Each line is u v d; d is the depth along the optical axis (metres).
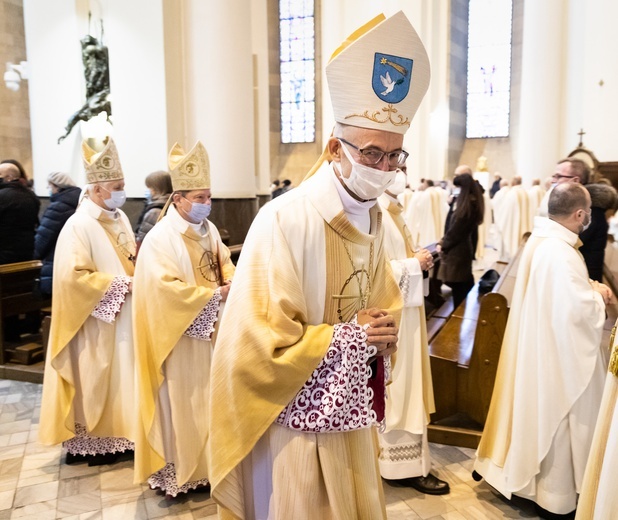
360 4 15.38
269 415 1.38
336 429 1.39
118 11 5.86
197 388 2.69
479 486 2.85
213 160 5.74
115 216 3.25
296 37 17.28
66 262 2.99
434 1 15.34
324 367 1.40
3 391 4.25
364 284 1.56
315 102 17.36
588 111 11.08
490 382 3.27
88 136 6.05
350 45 1.36
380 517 1.53
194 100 5.78
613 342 1.89
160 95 5.70
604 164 9.52
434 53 15.40
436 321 4.82
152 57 5.71
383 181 1.40
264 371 1.35
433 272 6.20
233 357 1.37
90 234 3.09
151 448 2.65
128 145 5.92
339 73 1.38
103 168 3.10
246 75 5.79
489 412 2.74
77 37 6.23
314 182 1.51
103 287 2.98
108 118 6.04
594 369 2.40
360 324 1.46
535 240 2.56
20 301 4.73
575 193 2.45
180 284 2.63
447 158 17.58
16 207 4.93
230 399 1.39
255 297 1.39
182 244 2.77
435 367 3.38
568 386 2.38
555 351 2.41
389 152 1.41
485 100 18.41
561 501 2.45
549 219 2.54
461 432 3.31
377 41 1.36
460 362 3.35
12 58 9.18
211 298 2.64
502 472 2.61
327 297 1.49
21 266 4.78
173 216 2.79
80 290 2.97
